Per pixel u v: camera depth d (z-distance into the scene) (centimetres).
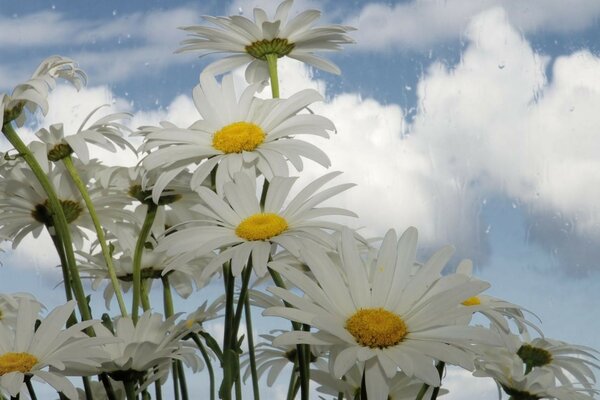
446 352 50
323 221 57
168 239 57
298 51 66
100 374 56
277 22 65
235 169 59
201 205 58
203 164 59
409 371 49
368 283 53
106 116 64
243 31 65
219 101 62
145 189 61
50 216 62
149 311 57
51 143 62
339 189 58
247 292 59
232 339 56
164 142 60
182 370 61
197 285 64
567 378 64
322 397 61
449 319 51
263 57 66
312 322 50
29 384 54
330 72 68
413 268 58
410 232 54
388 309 52
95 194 63
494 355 60
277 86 65
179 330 57
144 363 55
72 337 55
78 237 66
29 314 55
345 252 54
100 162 64
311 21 65
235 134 60
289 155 59
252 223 56
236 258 54
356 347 50
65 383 52
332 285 53
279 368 66
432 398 55
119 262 63
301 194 58
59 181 62
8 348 54
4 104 58
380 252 54
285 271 53
